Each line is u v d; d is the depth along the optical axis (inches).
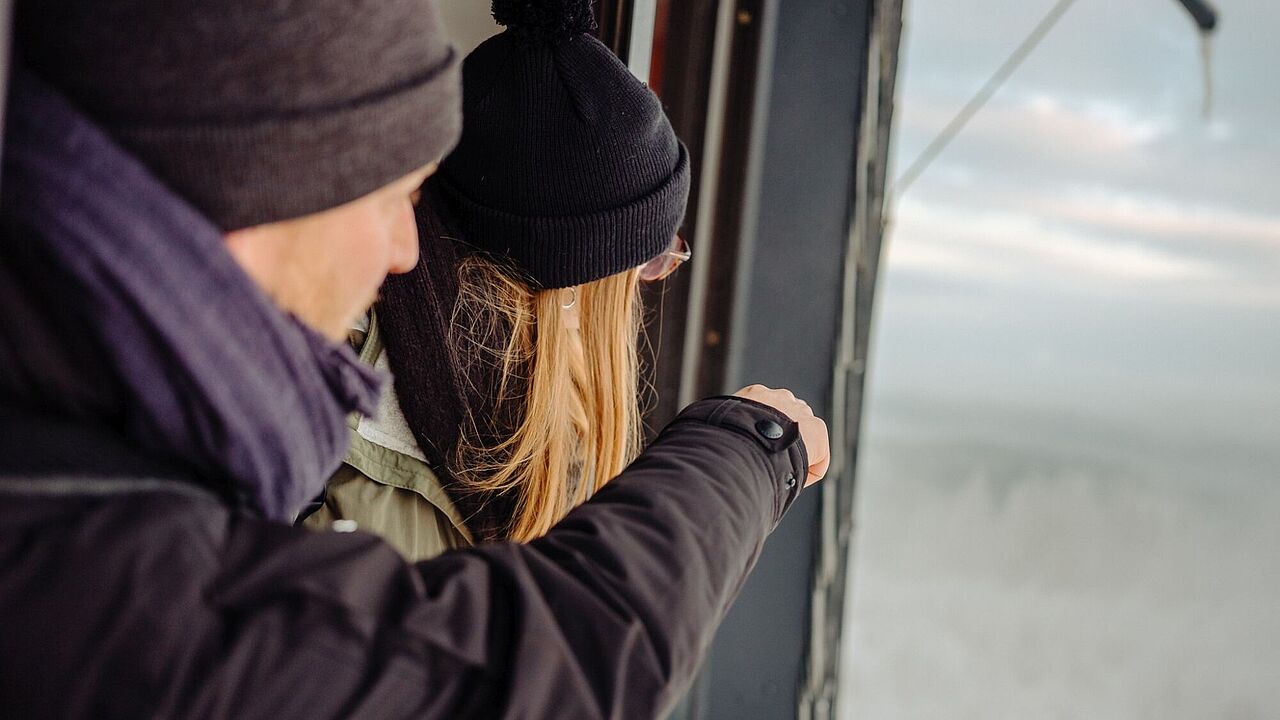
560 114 33.0
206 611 15.1
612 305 36.0
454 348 33.0
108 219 14.8
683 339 51.4
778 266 52.0
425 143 18.4
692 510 20.3
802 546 55.9
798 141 51.3
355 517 31.8
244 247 17.4
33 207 14.7
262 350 16.5
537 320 34.4
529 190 33.4
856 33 50.8
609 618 17.6
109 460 15.6
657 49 49.3
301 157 16.6
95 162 15.0
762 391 28.5
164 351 15.4
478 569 17.8
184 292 15.3
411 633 16.0
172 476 16.4
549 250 33.6
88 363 15.5
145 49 15.6
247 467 16.7
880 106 53.6
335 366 18.6
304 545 16.3
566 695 16.8
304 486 18.1
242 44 15.9
